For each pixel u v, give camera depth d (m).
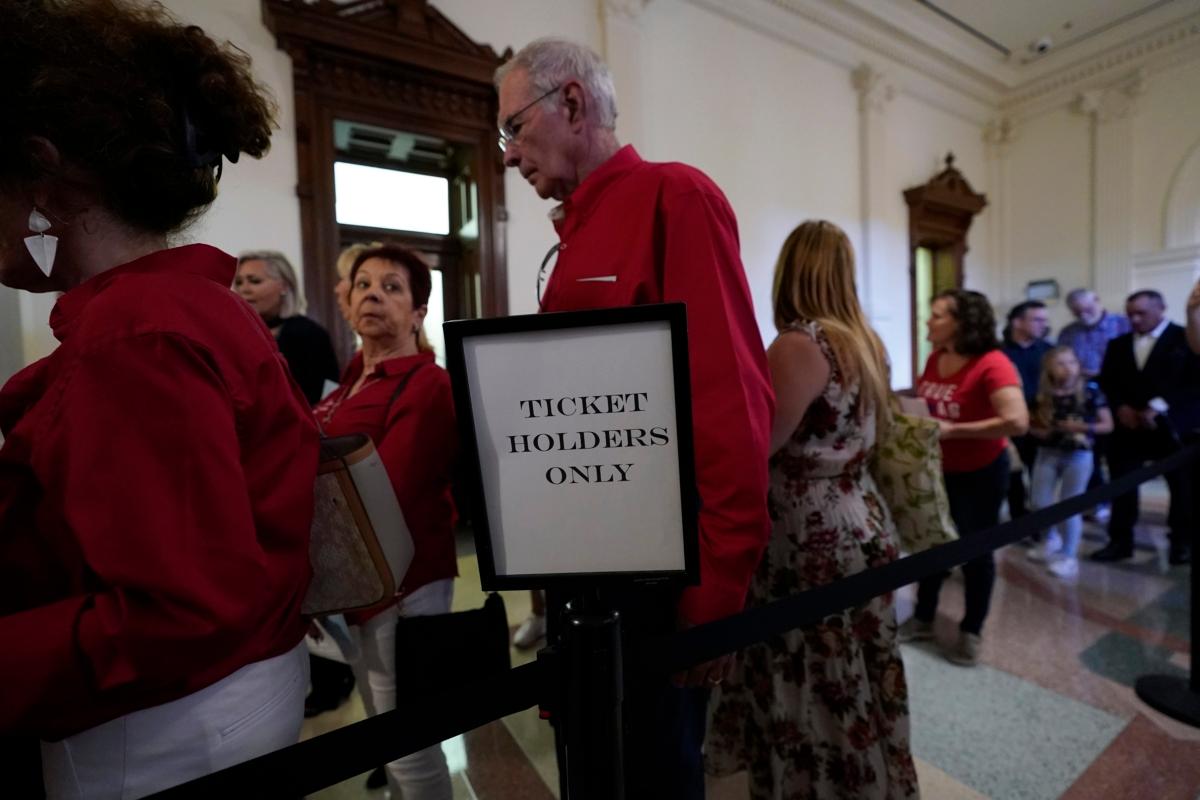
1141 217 6.66
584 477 0.48
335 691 1.90
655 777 0.89
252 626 0.50
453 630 1.10
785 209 5.39
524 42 3.97
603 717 0.50
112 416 0.45
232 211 3.07
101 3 0.52
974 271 7.53
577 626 0.49
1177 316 6.43
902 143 6.47
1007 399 1.99
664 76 4.64
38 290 0.59
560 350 0.47
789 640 1.16
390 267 1.42
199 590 0.45
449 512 1.34
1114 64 6.69
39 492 0.51
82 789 0.54
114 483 0.44
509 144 1.03
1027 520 1.10
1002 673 2.00
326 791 1.53
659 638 0.64
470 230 3.96
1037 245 7.48
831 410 1.14
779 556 1.20
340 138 3.61
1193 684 1.78
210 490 0.47
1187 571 2.88
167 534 0.44
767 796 1.21
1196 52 6.18
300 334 2.11
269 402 0.57
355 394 1.29
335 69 3.36
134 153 0.53
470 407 0.48
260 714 0.61
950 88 6.96
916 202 6.39
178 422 0.46
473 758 1.64
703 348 0.78
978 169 7.48
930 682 1.97
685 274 0.80
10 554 0.51
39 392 0.52
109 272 0.55
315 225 3.29
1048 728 1.69
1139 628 2.31
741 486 0.74
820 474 1.17
